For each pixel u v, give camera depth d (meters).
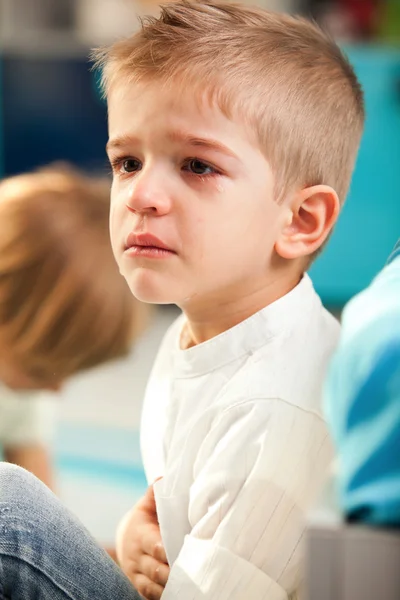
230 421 1.31
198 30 1.42
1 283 2.06
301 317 1.43
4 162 4.75
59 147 4.71
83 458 3.07
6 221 2.09
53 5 5.07
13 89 4.70
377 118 4.50
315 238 1.44
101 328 2.09
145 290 1.35
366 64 4.46
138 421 3.43
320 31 1.61
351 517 0.77
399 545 0.73
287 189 1.41
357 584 0.75
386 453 0.75
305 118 1.42
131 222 1.35
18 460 2.32
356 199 4.56
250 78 1.37
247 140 1.35
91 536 1.37
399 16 4.97
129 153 1.38
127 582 1.38
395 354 0.77
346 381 0.79
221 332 1.44
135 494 2.84
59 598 1.28
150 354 4.17
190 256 1.33
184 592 1.24
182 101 1.34
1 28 4.91
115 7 5.03
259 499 1.24
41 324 2.06
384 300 0.84
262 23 1.50
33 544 1.27
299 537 1.24
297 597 1.27
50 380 2.15
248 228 1.36
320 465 1.27
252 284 1.41
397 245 1.12
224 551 1.23
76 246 2.08
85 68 4.64
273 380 1.33
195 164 1.34
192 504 1.32
